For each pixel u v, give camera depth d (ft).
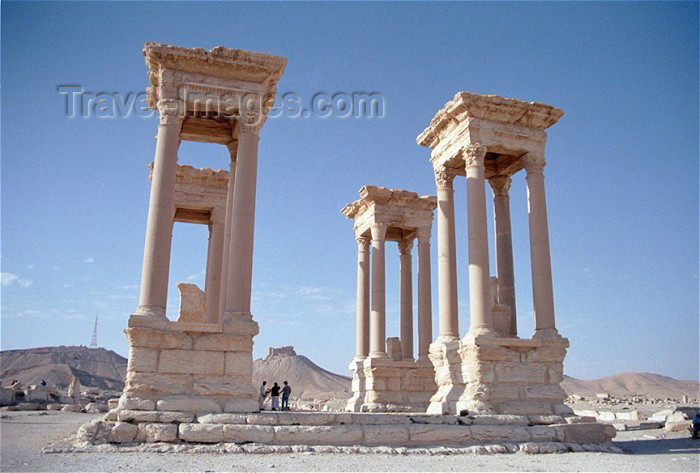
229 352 67.72
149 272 68.39
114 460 50.21
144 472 44.19
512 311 97.86
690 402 255.29
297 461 52.95
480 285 82.74
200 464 49.34
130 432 58.65
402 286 138.00
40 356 588.09
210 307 101.24
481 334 79.51
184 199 109.19
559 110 91.97
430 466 52.90
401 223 129.39
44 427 87.04
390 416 68.44
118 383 434.30
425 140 100.42
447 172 96.84
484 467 53.47
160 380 64.39
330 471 47.60
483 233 84.84
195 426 59.67
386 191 128.47
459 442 67.31
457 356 81.97
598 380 567.59
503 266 99.71
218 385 65.82
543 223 88.53
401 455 60.64
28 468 44.91
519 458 61.41
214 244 106.42
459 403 77.30
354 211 138.51
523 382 79.05
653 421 123.34
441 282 92.73
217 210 109.91
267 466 49.29
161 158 72.23
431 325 123.24
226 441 59.62
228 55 76.59
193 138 87.61
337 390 490.90
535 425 73.87
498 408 76.18
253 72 77.77
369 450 61.00
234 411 64.59
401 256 140.67
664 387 533.96
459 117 90.94
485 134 89.20
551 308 85.10
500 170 101.76
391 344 133.80
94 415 126.72
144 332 65.00
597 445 71.41
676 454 67.77
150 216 70.49
